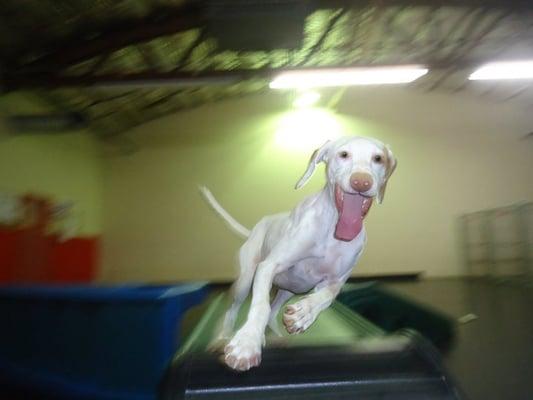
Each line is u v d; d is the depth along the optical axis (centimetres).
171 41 555
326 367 150
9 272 477
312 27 546
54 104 627
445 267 809
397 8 517
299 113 820
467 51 598
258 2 378
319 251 183
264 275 171
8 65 511
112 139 810
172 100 772
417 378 146
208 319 270
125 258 800
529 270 746
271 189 811
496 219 782
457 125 822
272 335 213
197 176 812
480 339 374
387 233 808
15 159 519
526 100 818
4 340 263
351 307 392
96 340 238
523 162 820
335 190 174
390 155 182
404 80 623
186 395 141
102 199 809
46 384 249
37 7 432
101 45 505
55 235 571
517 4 520
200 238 804
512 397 247
